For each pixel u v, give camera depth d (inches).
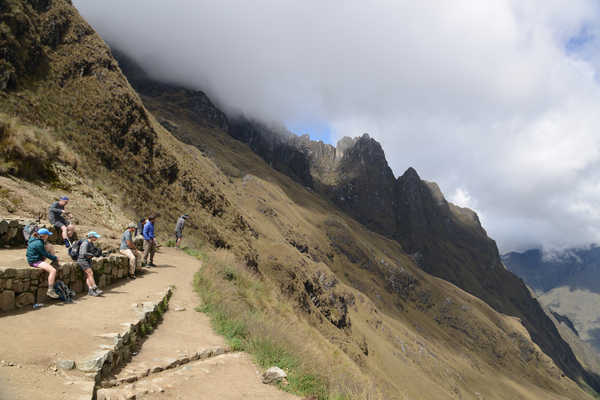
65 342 191.5
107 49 1998.0
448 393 4347.9
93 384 153.3
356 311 5177.2
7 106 1153.4
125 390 166.1
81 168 959.0
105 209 810.8
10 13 1488.7
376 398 283.7
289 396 221.8
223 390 202.7
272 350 285.9
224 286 522.6
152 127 1963.6
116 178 1338.6
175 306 373.1
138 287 408.8
